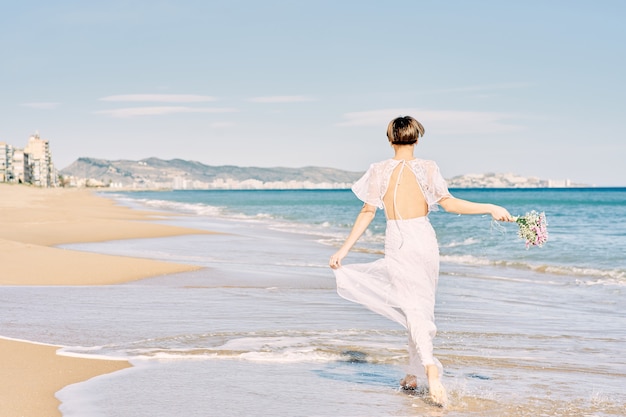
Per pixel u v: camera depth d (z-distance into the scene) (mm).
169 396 4672
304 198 147375
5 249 14953
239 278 12586
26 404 4434
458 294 11258
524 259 18328
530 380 5309
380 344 6660
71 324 7648
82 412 4262
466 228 32125
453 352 6453
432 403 4590
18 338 6781
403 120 4910
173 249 20141
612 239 25500
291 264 15859
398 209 4789
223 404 4480
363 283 4910
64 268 13070
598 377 5445
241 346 6465
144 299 9797
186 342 6652
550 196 151625
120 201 98000
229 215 52344
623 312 9375
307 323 7895
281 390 4875
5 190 103750
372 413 4324
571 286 12539
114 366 5613
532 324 8266
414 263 4734
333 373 5457
